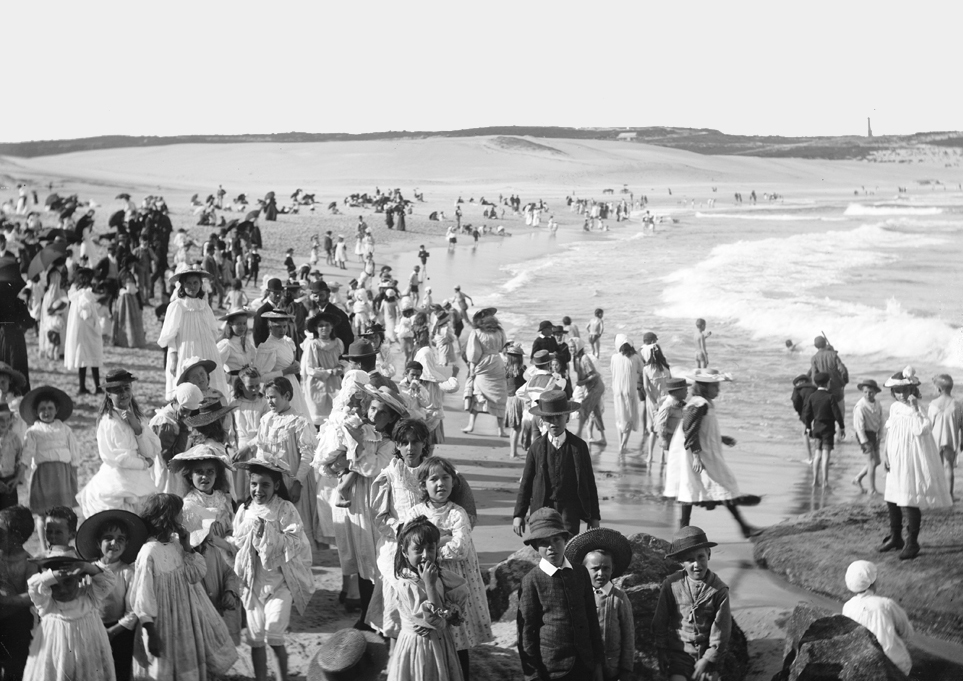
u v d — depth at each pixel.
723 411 19.75
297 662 7.20
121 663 6.27
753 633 7.67
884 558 9.41
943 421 12.08
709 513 11.91
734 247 66.12
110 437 7.85
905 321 30.11
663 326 32.69
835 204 139.50
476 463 14.06
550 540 5.95
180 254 33.56
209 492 7.13
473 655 7.35
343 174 198.38
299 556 6.84
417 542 5.92
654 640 6.78
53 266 18.67
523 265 55.34
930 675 7.16
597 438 16.73
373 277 45.09
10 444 8.60
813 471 14.55
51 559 5.75
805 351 27.84
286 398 8.63
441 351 19.58
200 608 6.40
